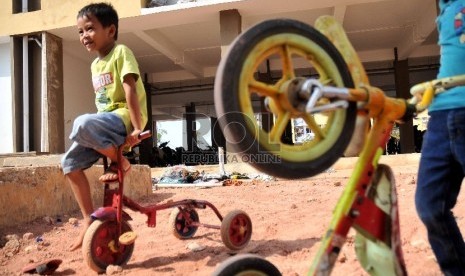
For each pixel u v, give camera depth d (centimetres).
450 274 197
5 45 1188
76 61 1309
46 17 1096
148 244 366
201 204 368
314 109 151
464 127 182
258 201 554
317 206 479
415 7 1125
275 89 157
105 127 298
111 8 336
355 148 187
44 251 359
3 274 305
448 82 183
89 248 284
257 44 152
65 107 1243
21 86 1131
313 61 168
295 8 1043
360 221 170
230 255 319
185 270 291
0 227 411
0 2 1125
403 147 1362
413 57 1462
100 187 584
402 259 171
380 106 172
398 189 571
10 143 1172
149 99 1677
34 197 460
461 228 331
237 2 1002
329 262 159
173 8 1029
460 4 196
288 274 259
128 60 320
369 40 1377
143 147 1638
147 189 678
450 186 194
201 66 1585
